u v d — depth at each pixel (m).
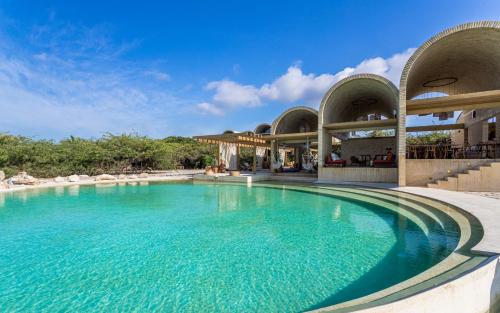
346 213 9.24
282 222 8.07
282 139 23.30
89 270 4.78
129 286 4.19
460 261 4.07
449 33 12.36
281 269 4.76
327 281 4.29
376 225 7.65
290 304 3.65
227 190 15.84
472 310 3.27
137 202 11.83
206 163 33.19
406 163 13.88
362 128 18.70
